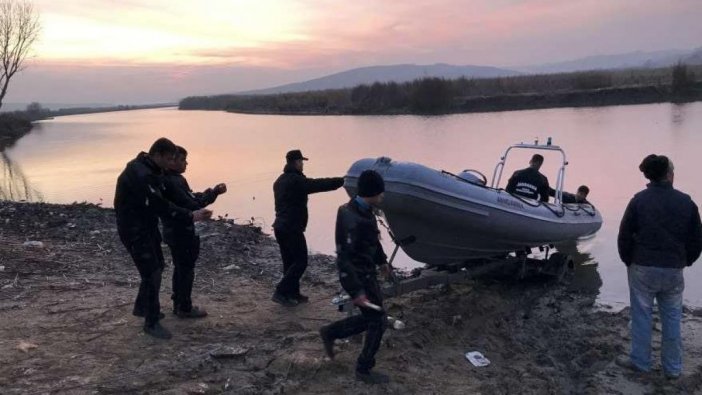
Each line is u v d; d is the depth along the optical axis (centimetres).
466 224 623
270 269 779
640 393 467
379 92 6106
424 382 464
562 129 2948
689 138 2259
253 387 437
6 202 1250
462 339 569
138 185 488
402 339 539
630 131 2648
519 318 640
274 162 2153
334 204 1319
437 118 4531
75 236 930
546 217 727
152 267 514
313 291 682
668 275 475
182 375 453
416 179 588
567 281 770
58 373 454
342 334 458
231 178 1767
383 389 445
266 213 1258
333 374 465
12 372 454
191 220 549
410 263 880
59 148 3409
